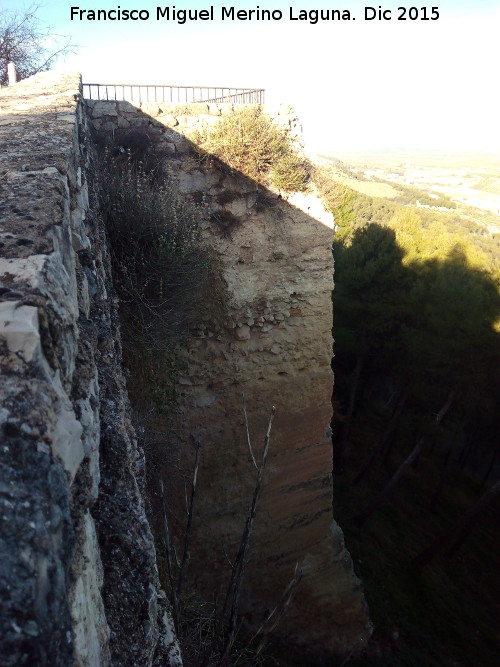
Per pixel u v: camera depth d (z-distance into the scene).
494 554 15.59
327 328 7.59
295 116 7.25
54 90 4.70
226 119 6.81
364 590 10.78
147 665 1.54
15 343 1.06
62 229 1.62
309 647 8.25
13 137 2.58
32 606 0.80
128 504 1.84
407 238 14.76
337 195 7.34
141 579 1.70
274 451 7.64
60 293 1.35
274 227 7.05
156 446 6.23
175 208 6.11
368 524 13.72
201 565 7.38
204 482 7.27
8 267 1.28
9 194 1.75
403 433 20.00
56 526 0.93
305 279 7.32
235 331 7.09
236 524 7.54
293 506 7.92
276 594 8.02
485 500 11.55
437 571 13.12
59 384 1.18
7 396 0.99
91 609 1.21
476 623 11.77
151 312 5.77
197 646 3.21
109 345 2.53
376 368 16.84
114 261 5.57
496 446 17.98
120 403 2.22
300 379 7.58
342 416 17.17
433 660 9.77
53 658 0.81
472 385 13.75
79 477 1.29
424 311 13.76
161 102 6.65
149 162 6.58
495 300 13.56
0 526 0.85
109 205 5.49
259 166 6.84
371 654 9.06
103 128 6.52
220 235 6.82
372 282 15.13
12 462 0.92
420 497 16.98
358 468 16.75
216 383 7.13
